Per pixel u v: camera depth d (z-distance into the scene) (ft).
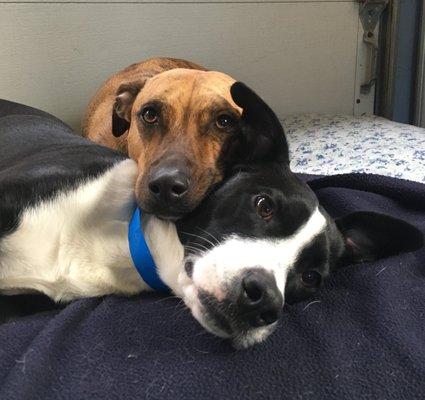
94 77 2.64
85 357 1.10
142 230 1.40
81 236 1.39
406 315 1.30
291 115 3.09
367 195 1.94
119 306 1.30
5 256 1.36
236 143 1.62
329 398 1.07
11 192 1.35
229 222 1.33
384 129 2.69
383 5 2.98
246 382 1.08
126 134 2.04
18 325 1.22
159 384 1.06
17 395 1.00
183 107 1.67
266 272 1.19
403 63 3.01
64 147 1.60
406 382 1.11
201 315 1.18
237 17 2.87
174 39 2.77
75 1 2.50
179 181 1.38
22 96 2.51
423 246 1.56
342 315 1.30
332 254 1.45
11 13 2.39
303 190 1.42
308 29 3.03
